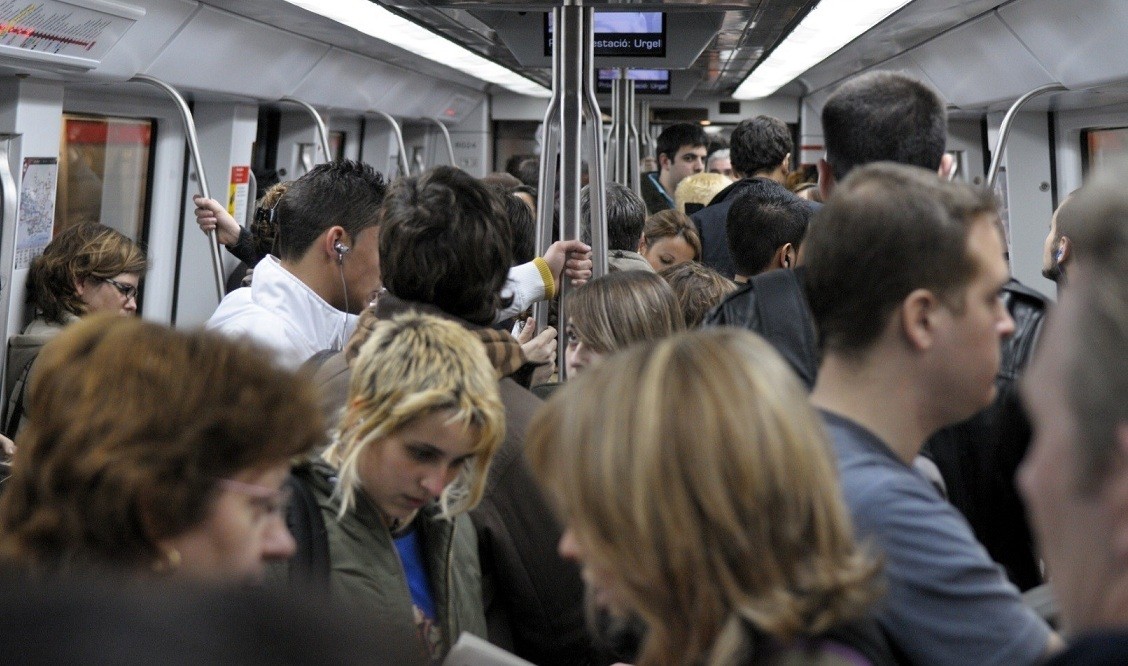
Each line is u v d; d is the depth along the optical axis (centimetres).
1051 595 236
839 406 231
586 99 517
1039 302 312
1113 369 117
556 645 319
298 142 1327
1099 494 121
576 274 473
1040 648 203
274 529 172
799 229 509
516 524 314
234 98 1042
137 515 148
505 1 499
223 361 162
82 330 164
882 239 223
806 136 2092
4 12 605
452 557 289
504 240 338
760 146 801
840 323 230
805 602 158
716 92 2023
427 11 873
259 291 447
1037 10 795
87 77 775
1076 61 802
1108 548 122
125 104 929
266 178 1282
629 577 164
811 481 163
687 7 520
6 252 711
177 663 57
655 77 1570
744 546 158
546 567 315
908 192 226
